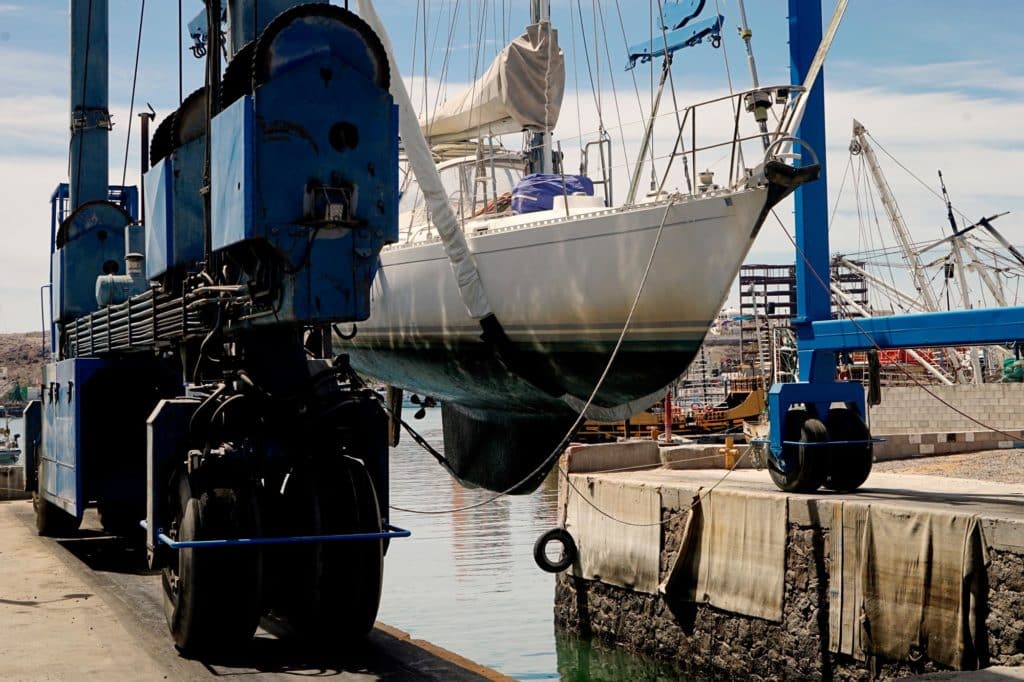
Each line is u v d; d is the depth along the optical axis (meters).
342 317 6.49
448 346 10.91
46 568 9.20
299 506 6.57
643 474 18.89
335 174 6.46
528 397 10.30
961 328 13.26
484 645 15.42
